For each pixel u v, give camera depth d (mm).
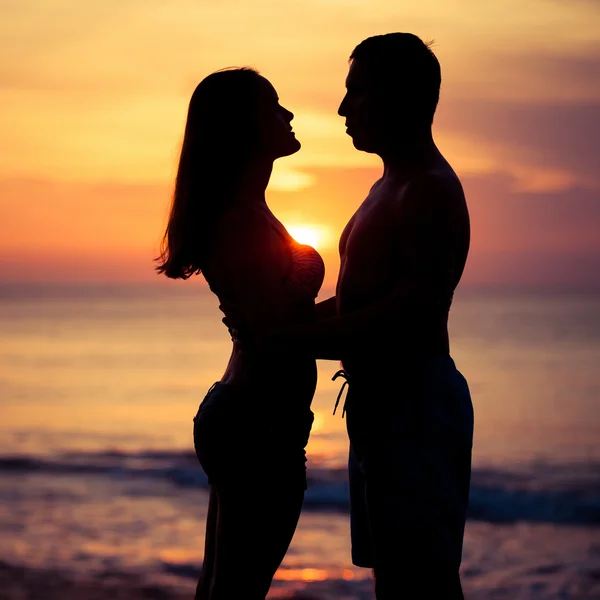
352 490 4336
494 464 36438
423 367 3900
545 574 20109
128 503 29453
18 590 17734
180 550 22016
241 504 4023
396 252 3863
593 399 59312
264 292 3916
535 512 27797
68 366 96312
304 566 20578
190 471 35969
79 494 31422
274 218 4121
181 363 99375
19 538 23516
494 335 129875
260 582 4082
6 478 35312
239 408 4023
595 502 28609
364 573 19719
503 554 22234
